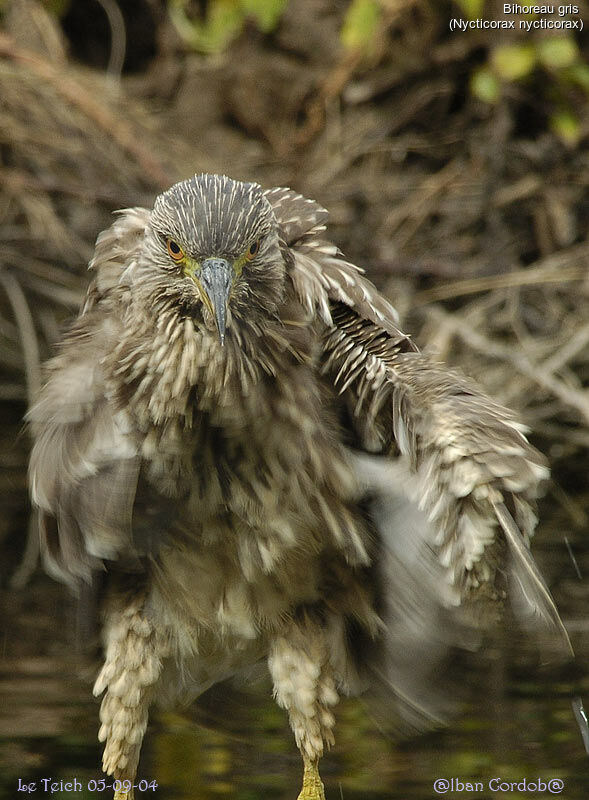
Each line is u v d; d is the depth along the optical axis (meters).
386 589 8.84
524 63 18.25
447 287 18.31
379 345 8.67
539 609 7.84
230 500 8.66
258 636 9.22
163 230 8.15
